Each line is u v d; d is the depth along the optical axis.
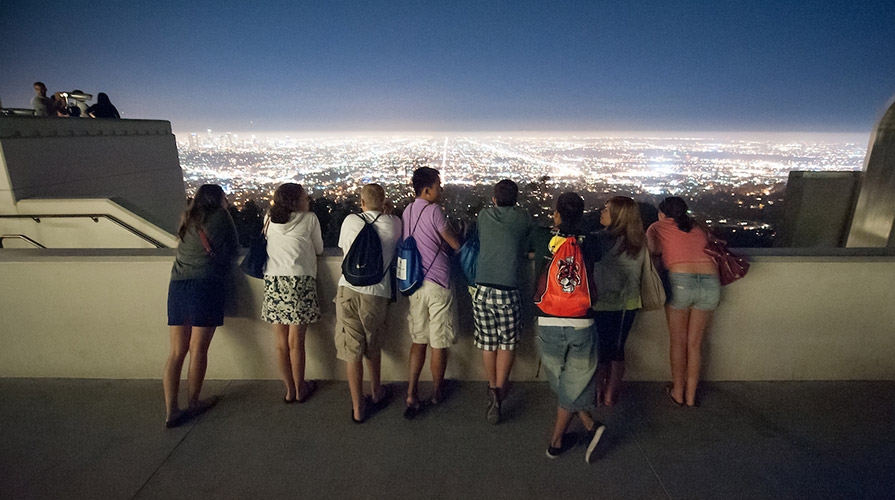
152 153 8.41
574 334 2.40
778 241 4.91
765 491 2.32
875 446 2.65
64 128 6.39
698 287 2.82
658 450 2.64
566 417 2.49
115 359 3.45
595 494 2.31
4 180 5.47
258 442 2.74
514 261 2.75
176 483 2.42
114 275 3.27
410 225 2.86
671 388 3.20
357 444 2.71
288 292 2.90
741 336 3.26
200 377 2.99
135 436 2.81
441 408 3.06
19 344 3.44
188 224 2.88
